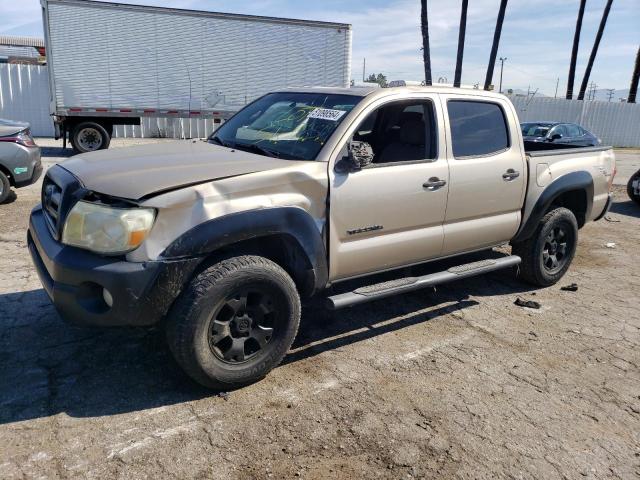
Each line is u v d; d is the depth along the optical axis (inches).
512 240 204.2
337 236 146.7
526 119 1060.5
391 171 155.3
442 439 120.9
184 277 121.9
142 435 116.7
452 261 213.6
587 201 223.9
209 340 127.3
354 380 143.9
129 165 135.0
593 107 1094.4
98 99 607.5
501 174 185.8
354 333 172.9
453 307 198.4
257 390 136.9
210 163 136.9
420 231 167.3
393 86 169.8
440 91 173.9
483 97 185.8
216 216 123.7
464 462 113.9
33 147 335.0
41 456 108.6
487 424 127.3
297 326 142.1
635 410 136.6
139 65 616.1
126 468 106.6
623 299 214.5
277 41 668.7
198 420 123.0
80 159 147.5
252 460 111.0
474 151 179.6
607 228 344.8
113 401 128.5
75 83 593.6
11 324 164.2
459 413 131.1
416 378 146.5
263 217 129.3
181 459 110.0
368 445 117.7
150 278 117.6
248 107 189.5
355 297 149.5
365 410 130.3
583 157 220.5
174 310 123.7
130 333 160.7
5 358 145.2
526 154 198.4
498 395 140.1
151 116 634.8
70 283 120.7
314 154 146.0
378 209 153.2
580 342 173.9
